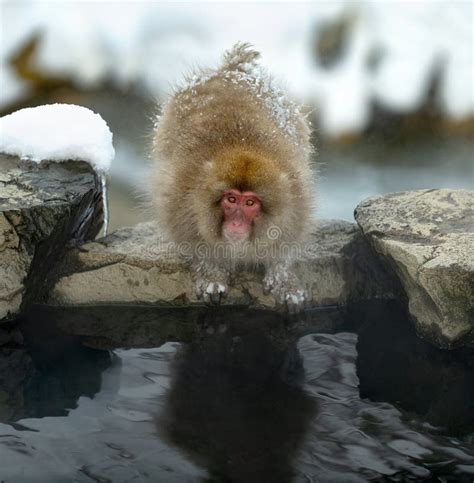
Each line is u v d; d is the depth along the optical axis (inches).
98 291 102.3
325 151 171.9
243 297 102.7
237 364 92.0
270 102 104.5
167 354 93.5
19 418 83.4
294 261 102.9
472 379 90.0
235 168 96.0
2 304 98.0
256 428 82.4
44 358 92.4
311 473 77.2
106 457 78.7
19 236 97.3
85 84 176.7
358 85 174.6
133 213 149.2
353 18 179.2
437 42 177.5
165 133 104.9
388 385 88.8
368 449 80.0
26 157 105.7
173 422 82.9
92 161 106.3
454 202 103.0
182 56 175.6
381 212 102.5
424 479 76.6
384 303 103.7
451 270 92.7
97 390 87.4
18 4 183.6
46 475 76.7
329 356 93.4
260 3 181.9
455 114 173.6
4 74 176.9
